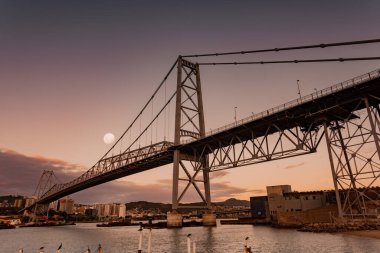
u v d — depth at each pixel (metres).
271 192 97.62
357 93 43.09
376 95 42.72
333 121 48.31
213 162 68.19
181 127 77.00
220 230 74.56
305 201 87.88
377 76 40.25
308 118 49.31
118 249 43.91
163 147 78.69
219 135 64.25
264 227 85.81
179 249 40.47
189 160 75.94
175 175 72.38
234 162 62.28
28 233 100.19
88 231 106.25
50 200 179.62
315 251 33.12
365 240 37.78
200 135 79.88
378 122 40.50
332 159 44.22
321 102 46.78
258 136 61.69
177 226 72.81
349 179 42.34
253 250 37.44
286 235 54.50
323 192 90.19
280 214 80.44
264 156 55.72
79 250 45.41
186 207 73.94
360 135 41.56
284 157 53.38
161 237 58.81
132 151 91.62
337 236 45.12
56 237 76.06
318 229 55.47
